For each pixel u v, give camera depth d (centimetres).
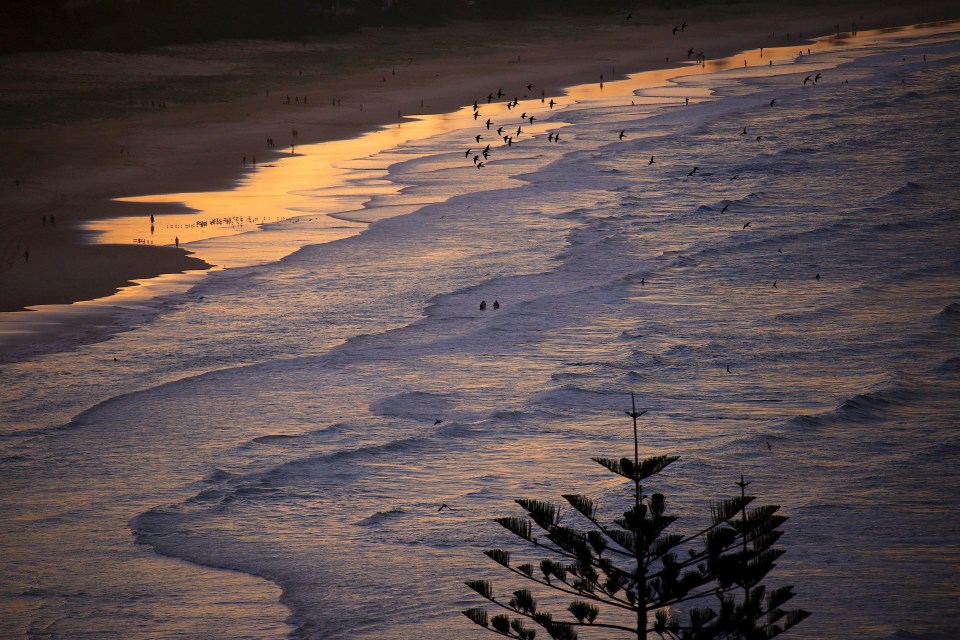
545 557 7194
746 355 12138
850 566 6819
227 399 10919
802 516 7725
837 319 13538
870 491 8231
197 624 6353
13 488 8725
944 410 10250
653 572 6700
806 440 9438
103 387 11312
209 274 15912
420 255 17012
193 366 12012
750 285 15262
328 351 12494
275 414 10456
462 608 6406
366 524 7838
